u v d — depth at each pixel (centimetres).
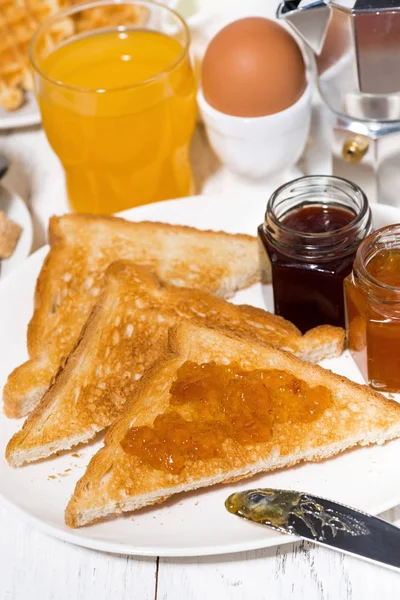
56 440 54
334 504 51
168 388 54
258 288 61
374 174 61
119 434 53
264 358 54
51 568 52
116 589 51
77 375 55
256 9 66
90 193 65
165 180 65
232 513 51
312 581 51
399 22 56
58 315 59
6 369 57
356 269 53
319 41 59
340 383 54
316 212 57
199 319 57
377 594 50
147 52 64
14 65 70
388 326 53
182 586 51
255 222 62
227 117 62
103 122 60
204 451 52
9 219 63
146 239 61
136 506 52
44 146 70
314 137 67
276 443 52
